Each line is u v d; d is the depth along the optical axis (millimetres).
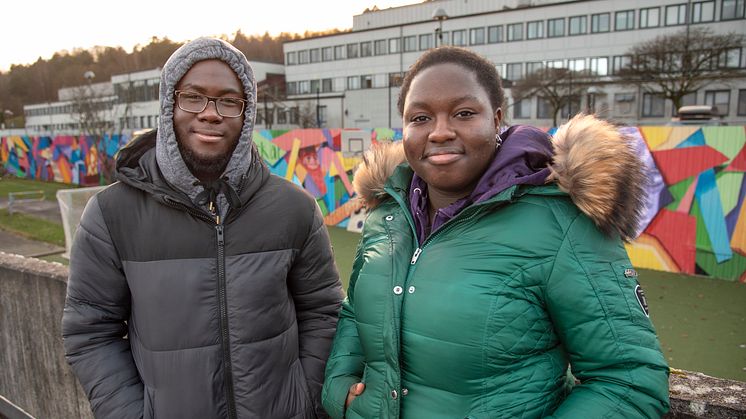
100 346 1809
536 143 1448
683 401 1660
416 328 1387
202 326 1705
